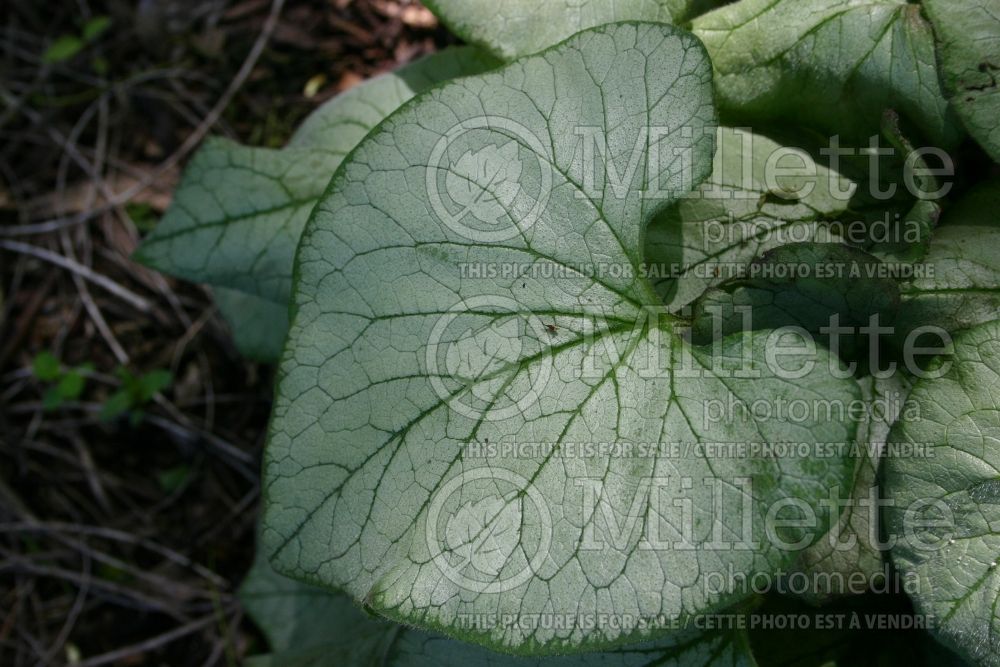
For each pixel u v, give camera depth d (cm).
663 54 39
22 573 58
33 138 66
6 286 63
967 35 41
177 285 62
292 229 47
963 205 42
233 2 67
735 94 43
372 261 39
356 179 39
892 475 39
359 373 39
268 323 51
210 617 57
